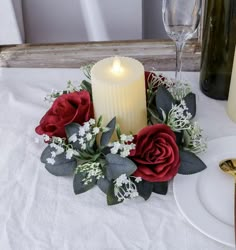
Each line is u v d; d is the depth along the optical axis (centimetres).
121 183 46
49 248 45
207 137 59
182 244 45
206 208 47
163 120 53
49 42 80
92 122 50
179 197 48
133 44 77
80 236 47
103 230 47
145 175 48
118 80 50
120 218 48
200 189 50
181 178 51
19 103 70
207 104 66
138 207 49
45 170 56
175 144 48
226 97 66
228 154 55
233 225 45
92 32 79
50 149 53
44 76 77
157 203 50
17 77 77
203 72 67
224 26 61
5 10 75
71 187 53
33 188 53
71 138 50
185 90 61
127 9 74
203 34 65
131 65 53
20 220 49
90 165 49
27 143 61
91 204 50
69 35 79
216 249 44
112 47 77
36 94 72
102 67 53
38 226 48
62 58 79
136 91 51
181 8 59
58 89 73
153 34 77
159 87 55
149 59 76
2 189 53
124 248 45
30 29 79
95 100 52
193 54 75
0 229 48
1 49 80
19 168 57
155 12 74
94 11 75
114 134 52
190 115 54
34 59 79
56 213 50
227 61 63
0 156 59
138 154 48
